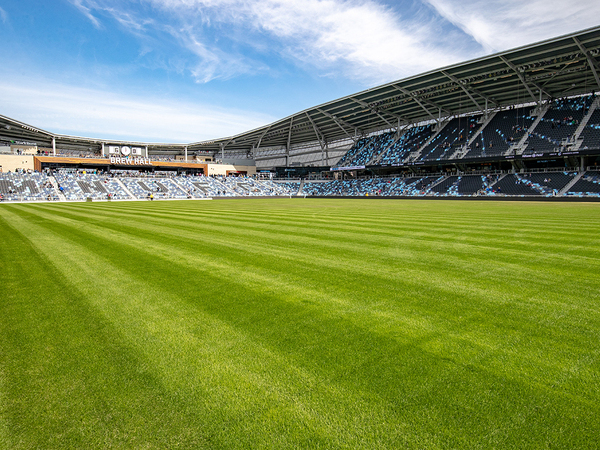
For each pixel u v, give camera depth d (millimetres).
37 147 65500
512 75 42875
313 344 3564
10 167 56250
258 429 2391
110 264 7262
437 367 3104
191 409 2607
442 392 2748
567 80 44156
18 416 2551
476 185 47938
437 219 16328
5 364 3258
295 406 2621
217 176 74312
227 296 5094
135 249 8945
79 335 3863
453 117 60500
